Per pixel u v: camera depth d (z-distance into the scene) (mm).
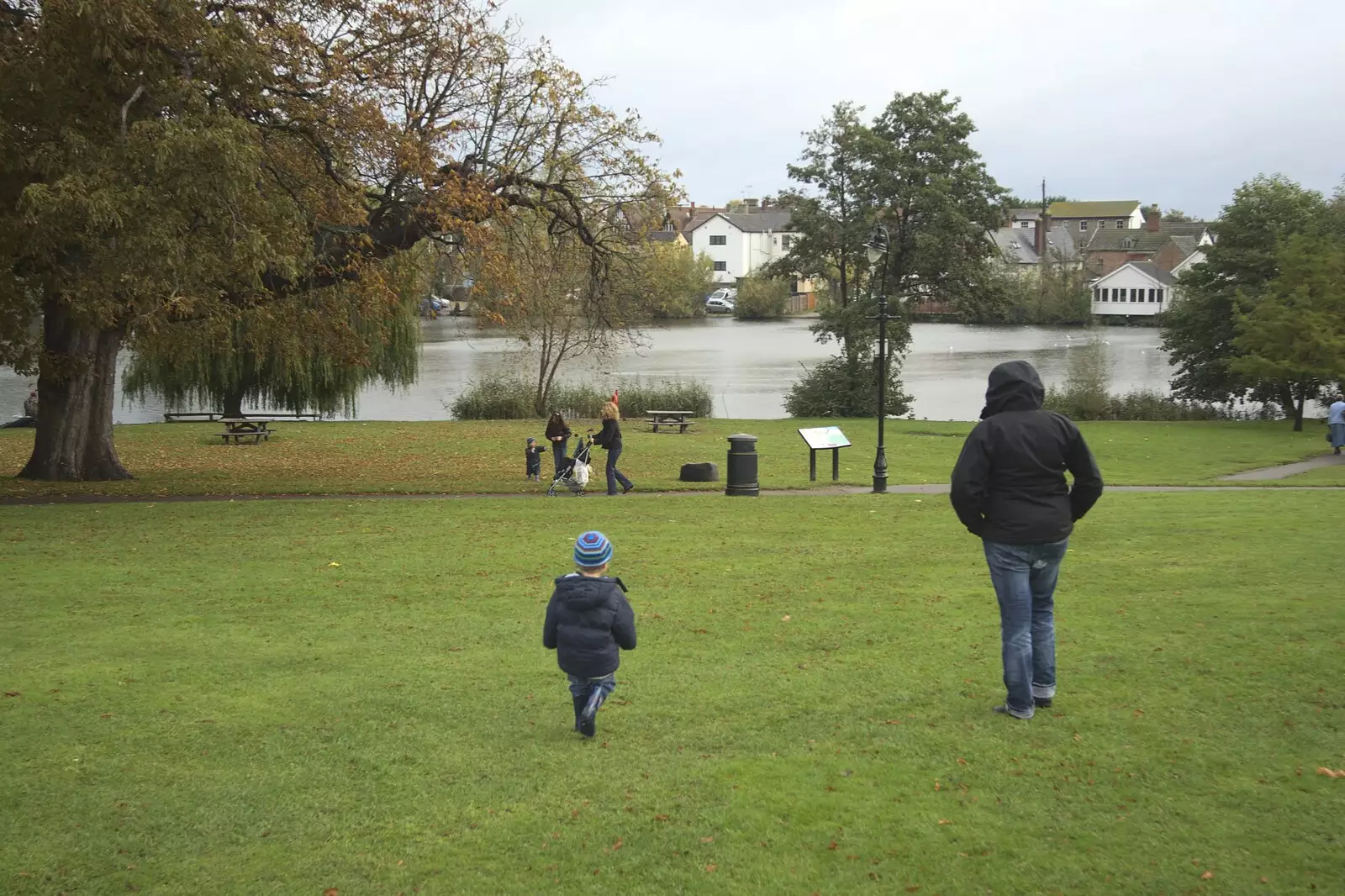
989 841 5109
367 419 46438
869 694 7328
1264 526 14859
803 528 15844
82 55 15945
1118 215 152625
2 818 5434
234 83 16984
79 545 14227
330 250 21406
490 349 83000
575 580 6406
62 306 21359
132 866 4973
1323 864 4801
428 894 4719
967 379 65188
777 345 88750
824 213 46594
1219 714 6684
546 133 22938
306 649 8742
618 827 5320
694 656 8414
